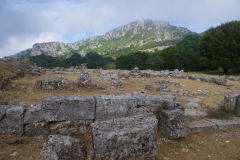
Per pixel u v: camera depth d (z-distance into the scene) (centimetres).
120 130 429
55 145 409
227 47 3003
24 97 855
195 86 1566
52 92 984
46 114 553
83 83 1108
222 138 625
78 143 438
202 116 782
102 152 409
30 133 549
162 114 638
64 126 566
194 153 530
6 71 1247
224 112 799
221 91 1381
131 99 631
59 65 4522
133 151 432
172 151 533
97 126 448
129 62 4750
